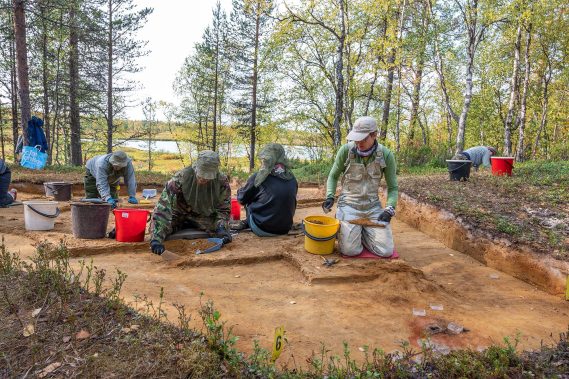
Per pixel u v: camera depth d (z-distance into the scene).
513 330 3.43
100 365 2.51
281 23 14.48
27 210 5.71
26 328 2.86
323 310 3.68
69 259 4.78
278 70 19.94
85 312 3.13
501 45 21.08
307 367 2.76
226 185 5.46
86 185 7.47
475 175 10.07
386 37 14.49
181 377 2.46
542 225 5.53
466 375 2.63
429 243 6.25
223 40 27.72
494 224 5.61
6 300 3.22
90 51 22.03
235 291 4.06
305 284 4.31
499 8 14.16
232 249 5.30
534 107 24.80
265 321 3.44
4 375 2.40
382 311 3.70
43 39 19.70
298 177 14.85
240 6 25.61
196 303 3.69
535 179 8.63
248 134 27.44
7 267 3.77
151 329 2.93
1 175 7.59
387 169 5.30
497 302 4.09
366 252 5.17
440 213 6.48
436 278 4.75
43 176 10.88
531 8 15.13
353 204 5.36
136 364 2.54
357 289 4.20
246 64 26.50
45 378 2.39
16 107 21.12
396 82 19.02
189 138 32.50
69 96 21.66
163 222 4.92
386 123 17.81
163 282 4.18
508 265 4.96
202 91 30.69
